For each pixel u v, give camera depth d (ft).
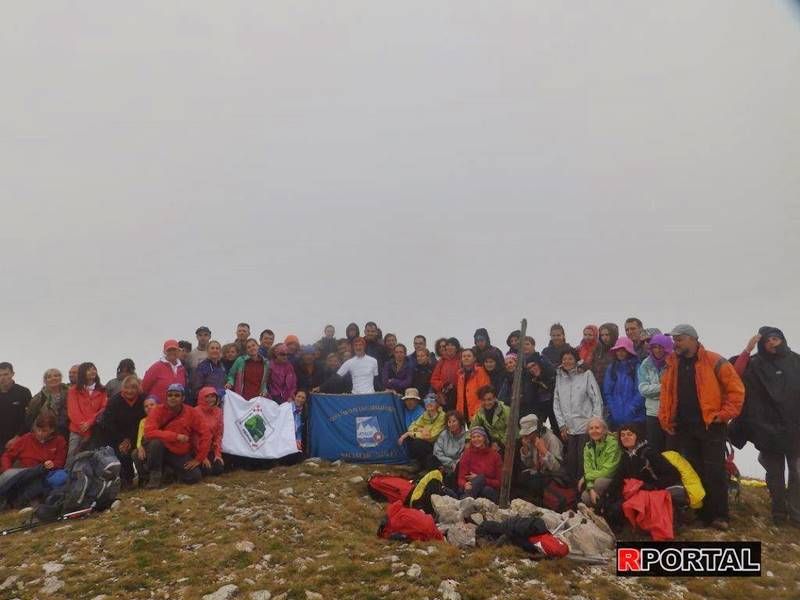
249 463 47.21
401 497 39.40
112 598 27.30
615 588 27.71
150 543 32.65
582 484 36.06
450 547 31.30
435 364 51.44
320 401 50.06
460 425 42.88
